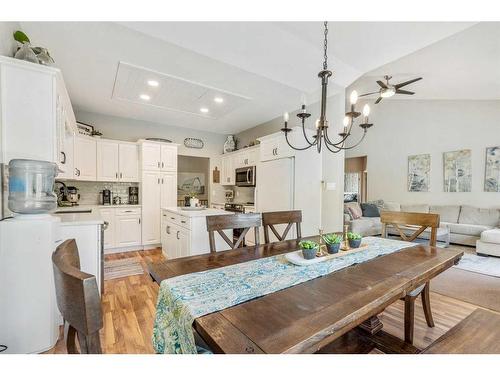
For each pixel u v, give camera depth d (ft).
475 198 17.06
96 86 10.90
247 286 3.45
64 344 5.63
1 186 5.32
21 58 5.68
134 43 7.63
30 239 5.18
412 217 7.09
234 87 11.05
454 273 10.71
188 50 8.02
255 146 15.34
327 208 12.51
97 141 13.88
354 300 3.02
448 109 18.43
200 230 9.84
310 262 4.42
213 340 2.24
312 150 12.18
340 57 9.21
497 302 7.93
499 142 16.12
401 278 3.76
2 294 4.98
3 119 5.27
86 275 1.64
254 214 6.63
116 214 13.94
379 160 22.68
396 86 13.07
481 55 9.93
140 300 7.89
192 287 3.42
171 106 13.61
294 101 12.86
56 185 13.51
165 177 15.46
